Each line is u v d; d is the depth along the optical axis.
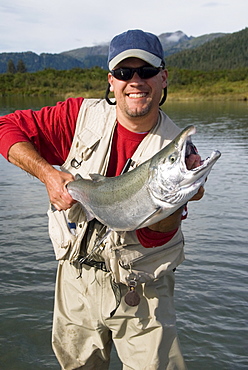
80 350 3.49
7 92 75.38
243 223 7.51
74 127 3.39
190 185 2.52
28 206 8.60
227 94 66.50
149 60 2.93
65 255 3.38
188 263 5.98
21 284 5.47
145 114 3.04
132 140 3.20
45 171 3.12
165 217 2.76
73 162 3.40
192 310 4.89
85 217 3.26
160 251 3.20
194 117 29.73
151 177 2.68
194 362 4.10
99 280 3.28
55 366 4.11
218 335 4.47
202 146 16.56
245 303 5.00
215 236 6.91
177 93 68.50
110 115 3.29
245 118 28.80
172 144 2.60
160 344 3.17
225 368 4.02
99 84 76.75
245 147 16.19
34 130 3.38
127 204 2.84
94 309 3.32
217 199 9.05
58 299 3.53
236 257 6.14
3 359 4.19
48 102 48.38
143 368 3.17
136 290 3.25
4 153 3.29
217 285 5.39
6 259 6.12
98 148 3.26
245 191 9.68
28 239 6.86
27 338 4.49
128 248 3.14
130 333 3.29
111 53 3.04
